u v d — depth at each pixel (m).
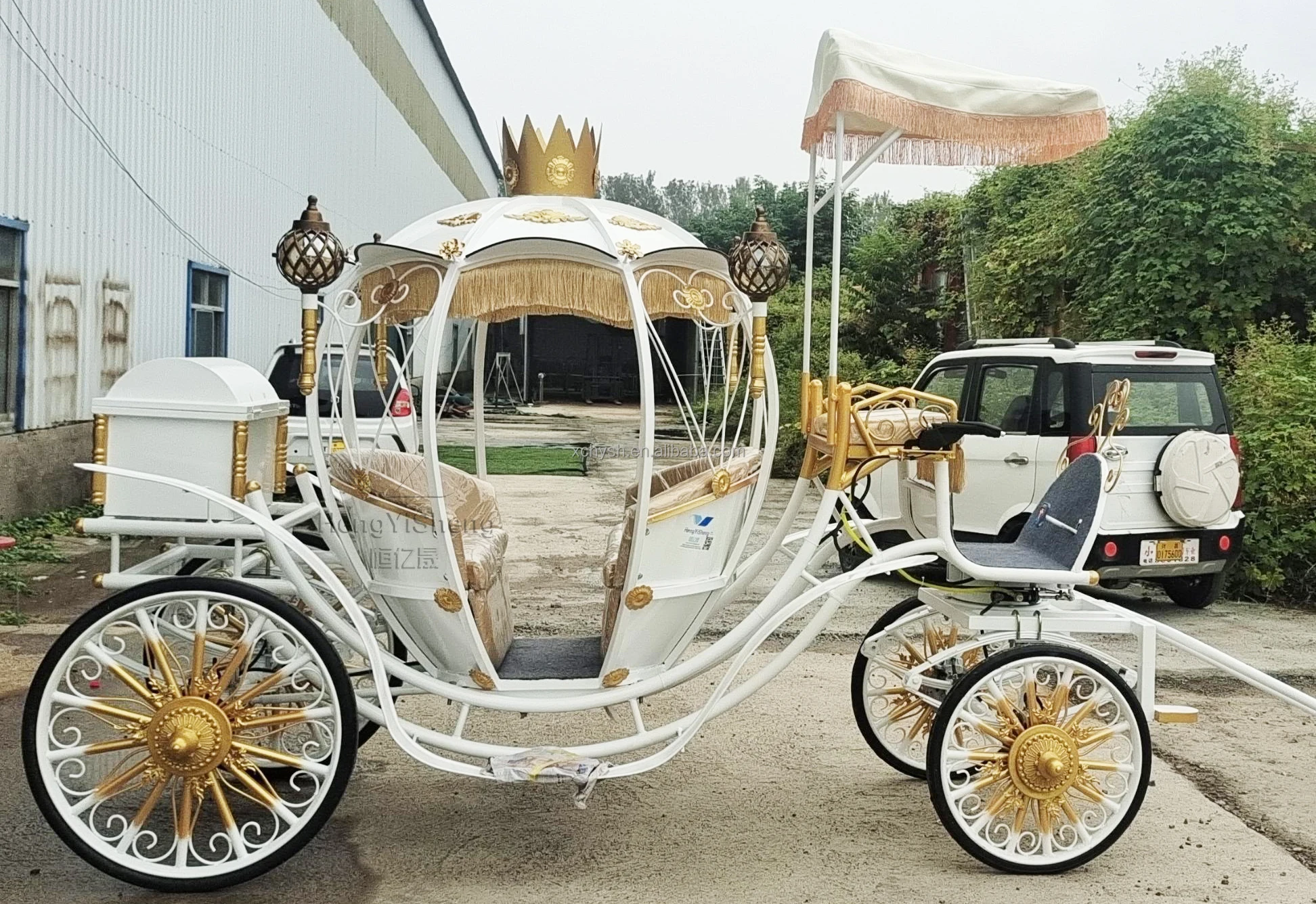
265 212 16.47
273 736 4.48
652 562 4.05
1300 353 9.09
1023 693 4.02
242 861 3.68
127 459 3.90
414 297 4.04
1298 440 8.14
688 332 27.02
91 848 3.64
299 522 4.68
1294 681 6.25
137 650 6.15
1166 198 10.52
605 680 4.12
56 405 10.50
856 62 4.59
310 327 4.01
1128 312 10.72
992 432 4.03
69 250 10.66
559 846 4.09
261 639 4.21
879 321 17.73
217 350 14.70
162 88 12.63
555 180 4.39
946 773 3.92
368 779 4.71
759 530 10.82
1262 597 8.35
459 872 3.86
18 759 4.75
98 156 11.17
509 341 31.73
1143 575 7.30
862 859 4.02
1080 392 7.29
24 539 9.22
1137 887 3.82
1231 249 10.20
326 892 3.71
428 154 31.62
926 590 4.43
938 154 5.53
